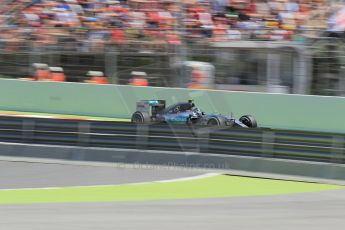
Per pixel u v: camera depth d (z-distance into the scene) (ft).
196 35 195.83
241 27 200.75
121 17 216.13
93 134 133.08
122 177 114.83
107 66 204.95
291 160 118.52
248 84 188.96
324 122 179.42
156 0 216.54
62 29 210.38
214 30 195.83
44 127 135.74
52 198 93.20
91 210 81.87
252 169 120.16
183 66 193.36
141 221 73.67
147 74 199.31
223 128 126.11
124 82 202.90
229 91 189.26
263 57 186.09
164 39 196.65
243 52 188.55
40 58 214.28
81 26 220.43
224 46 190.08
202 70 190.70
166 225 71.31
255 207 86.43
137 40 201.16
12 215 77.20
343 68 175.94
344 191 104.68
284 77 184.34
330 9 195.83
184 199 93.56
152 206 86.17
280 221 75.05
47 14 225.97
